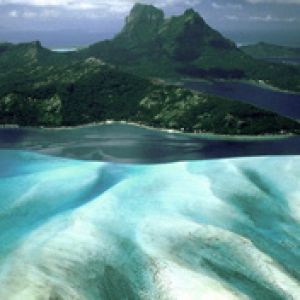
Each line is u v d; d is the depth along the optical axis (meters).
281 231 124.44
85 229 118.88
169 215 126.75
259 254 112.25
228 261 110.19
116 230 119.06
